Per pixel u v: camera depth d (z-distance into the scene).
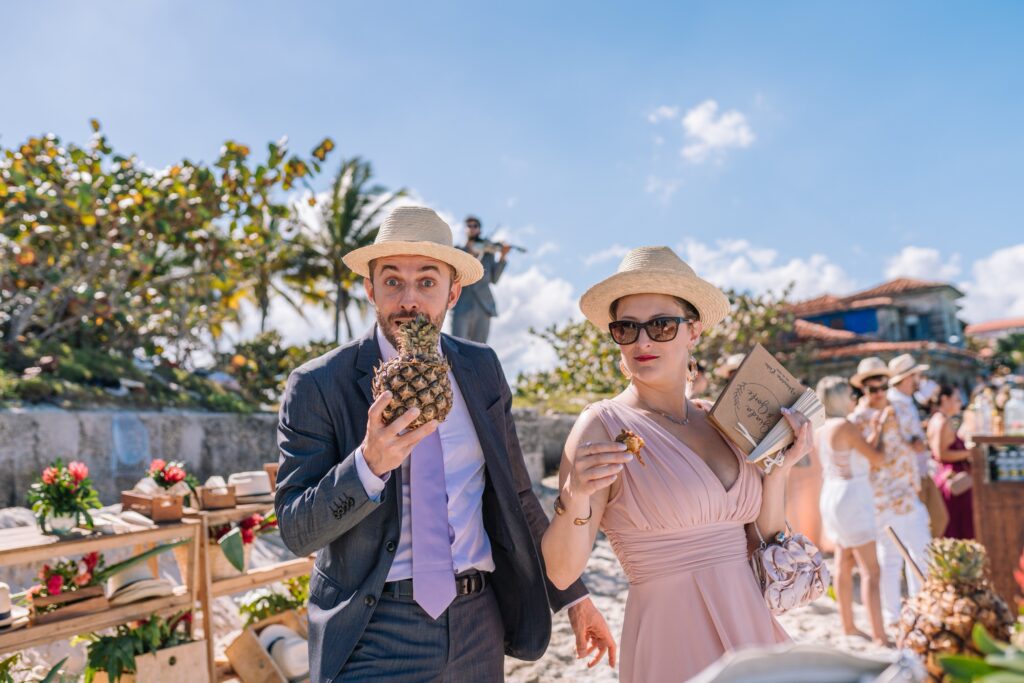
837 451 5.89
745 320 20.41
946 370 33.88
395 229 2.60
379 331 2.68
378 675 2.31
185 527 4.12
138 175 10.78
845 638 5.84
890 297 42.16
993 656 1.21
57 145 10.75
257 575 4.50
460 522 2.54
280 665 4.27
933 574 1.99
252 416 10.13
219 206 10.92
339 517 2.16
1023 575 1.89
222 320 15.02
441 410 2.13
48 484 3.77
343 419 2.49
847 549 5.96
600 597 6.75
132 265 11.09
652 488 2.43
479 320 10.36
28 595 3.75
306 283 29.56
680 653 2.34
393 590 2.39
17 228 10.55
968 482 7.05
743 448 2.49
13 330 10.35
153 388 10.61
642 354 2.58
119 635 4.00
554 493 10.59
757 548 2.64
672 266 2.57
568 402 15.84
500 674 2.58
